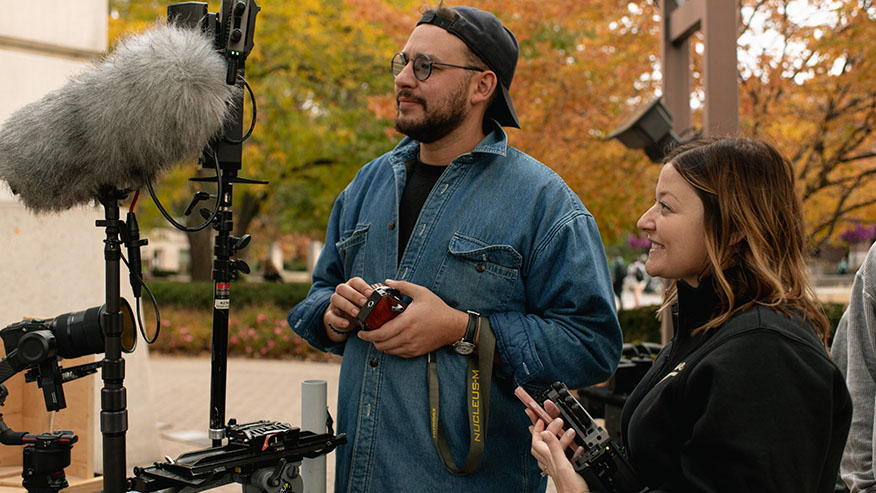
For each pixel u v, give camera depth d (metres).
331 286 2.22
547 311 1.90
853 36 6.45
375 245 2.02
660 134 4.68
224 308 1.64
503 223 1.91
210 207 5.28
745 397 1.22
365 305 1.79
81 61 3.90
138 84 1.47
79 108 1.52
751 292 1.37
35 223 3.77
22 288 3.72
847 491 2.14
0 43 3.60
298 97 12.21
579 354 1.84
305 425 1.86
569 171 7.18
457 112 1.90
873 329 1.92
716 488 1.22
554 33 7.30
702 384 1.28
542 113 7.24
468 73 1.89
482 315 1.89
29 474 1.70
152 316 10.95
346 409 1.98
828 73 6.64
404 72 1.89
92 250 4.03
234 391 7.52
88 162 1.54
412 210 2.02
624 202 7.25
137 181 1.60
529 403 1.58
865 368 1.94
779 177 1.41
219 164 1.66
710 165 1.41
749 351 1.25
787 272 1.38
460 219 1.92
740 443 1.19
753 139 1.45
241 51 1.59
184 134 1.53
